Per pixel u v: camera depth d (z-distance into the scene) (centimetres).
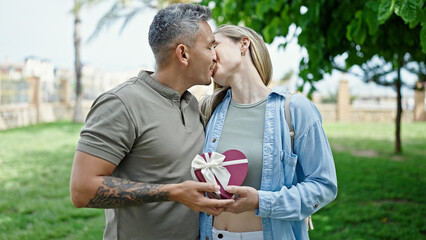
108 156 124
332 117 1705
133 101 131
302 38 302
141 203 123
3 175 615
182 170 138
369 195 475
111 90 132
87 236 351
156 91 137
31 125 1449
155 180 135
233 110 149
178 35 131
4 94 1406
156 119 134
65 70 1945
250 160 135
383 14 181
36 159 755
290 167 129
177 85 139
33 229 368
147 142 133
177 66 135
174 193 120
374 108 1692
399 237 334
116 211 139
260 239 135
